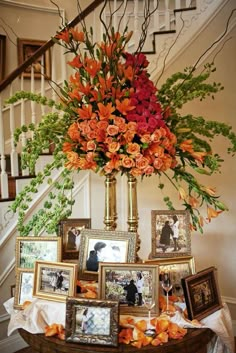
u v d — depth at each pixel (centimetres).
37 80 350
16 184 254
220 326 143
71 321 131
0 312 251
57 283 147
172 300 152
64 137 159
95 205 291
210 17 281
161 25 329
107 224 169
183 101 168
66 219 174
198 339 134
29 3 385
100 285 142
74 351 127
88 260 157
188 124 166
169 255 169
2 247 249
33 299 151
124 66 152
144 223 303
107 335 127
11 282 254
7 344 257
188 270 159
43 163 261
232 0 276
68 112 157
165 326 133
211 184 286
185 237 171
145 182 300
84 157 150
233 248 285
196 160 165
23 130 165
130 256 151
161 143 145
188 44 287
